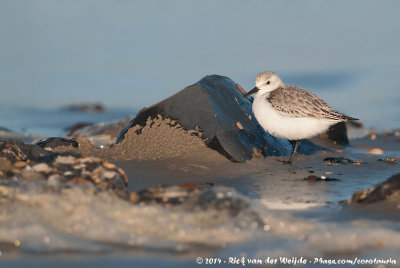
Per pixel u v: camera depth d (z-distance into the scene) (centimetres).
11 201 700
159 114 1227
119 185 831
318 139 1652
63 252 582
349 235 639
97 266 549
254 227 666
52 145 1199
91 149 1188
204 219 686
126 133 1220
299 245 615
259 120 1234
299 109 1191
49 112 2541
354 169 1175
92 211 686
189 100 1225
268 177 1055
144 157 1131
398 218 711
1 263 550
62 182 791
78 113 2516
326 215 754
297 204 834
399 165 1238
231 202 719
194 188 866
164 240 623
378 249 605
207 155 1148
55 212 679
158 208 717
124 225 660
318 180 1042
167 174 1020
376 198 802
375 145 1758
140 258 572
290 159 1219
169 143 1170
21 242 600
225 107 1242
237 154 1155
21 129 2148
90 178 825
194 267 553
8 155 904
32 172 841
